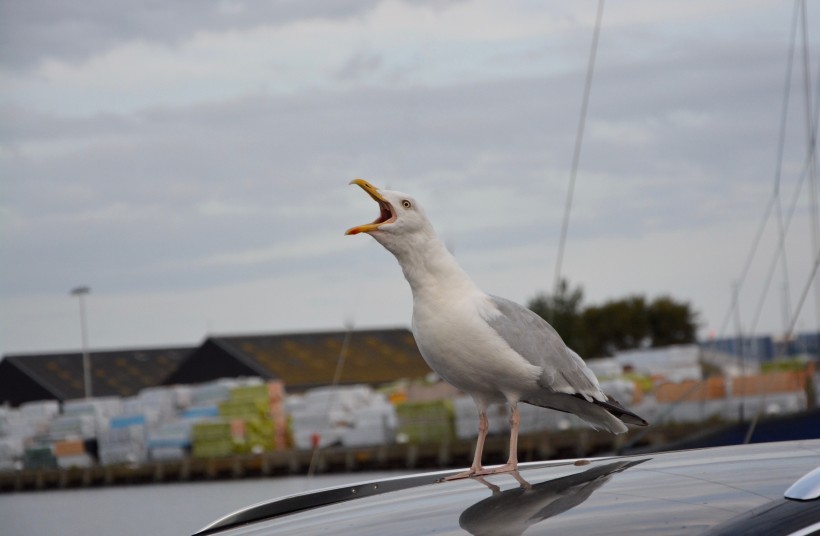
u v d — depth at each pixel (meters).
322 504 3.21
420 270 4.17
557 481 2.76
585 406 4.39
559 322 58.19
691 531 2.24
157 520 30.83
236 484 42.44
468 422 40.97
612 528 2.31
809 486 2.31
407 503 2.83
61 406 81.75
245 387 51.88
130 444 54.41
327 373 77.12
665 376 40.94
